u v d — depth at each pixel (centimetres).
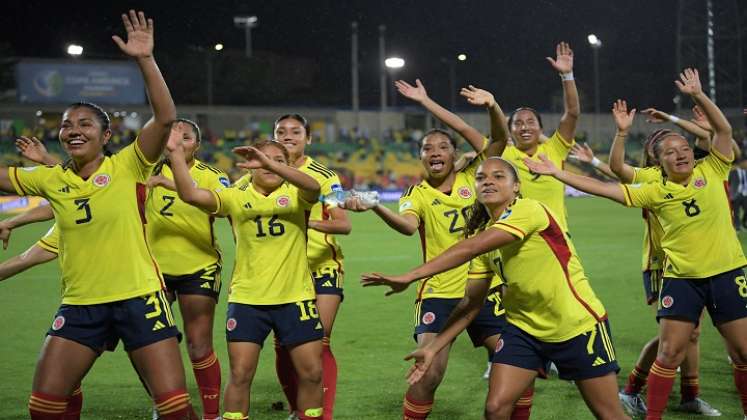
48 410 427
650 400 546
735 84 4716
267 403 638
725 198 543
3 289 1227
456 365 754
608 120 5219
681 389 605
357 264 1495
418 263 1503
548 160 548
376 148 4612
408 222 549
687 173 536
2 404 627
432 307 548
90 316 434
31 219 515
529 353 448
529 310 446
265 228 496
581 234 2003
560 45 727
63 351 431
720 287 539
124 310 435
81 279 435
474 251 419
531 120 728
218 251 607
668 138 540
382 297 1134
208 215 590
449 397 650
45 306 1083
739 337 540
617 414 446
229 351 500
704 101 542
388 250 1723
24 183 438
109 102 4553
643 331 892
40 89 4441
